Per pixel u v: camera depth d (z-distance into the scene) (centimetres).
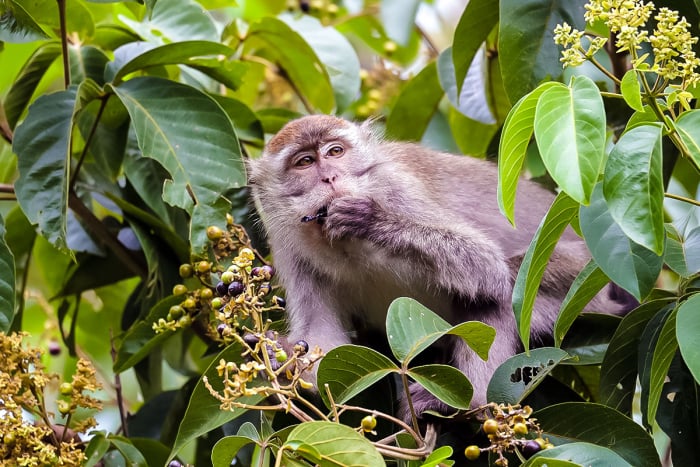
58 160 1007
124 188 1205
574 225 795
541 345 1129
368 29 1600
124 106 1119
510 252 1209
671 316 771
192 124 1028
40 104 1028
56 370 1460
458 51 1058
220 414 874
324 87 1437
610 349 903
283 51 1384
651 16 972
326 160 1189
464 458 900
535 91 705
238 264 818
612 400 912
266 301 1130
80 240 1205
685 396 879
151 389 1206
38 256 1307
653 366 776
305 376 977
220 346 1065
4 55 1377
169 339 1208
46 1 1148
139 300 1207
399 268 1125
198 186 1003
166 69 1195
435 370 809
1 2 1021
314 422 692
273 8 1627
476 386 1037
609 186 657
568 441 841
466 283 1102
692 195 1300
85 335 1417
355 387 816
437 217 1170
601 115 659
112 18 1325
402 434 816
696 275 849
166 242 1145
